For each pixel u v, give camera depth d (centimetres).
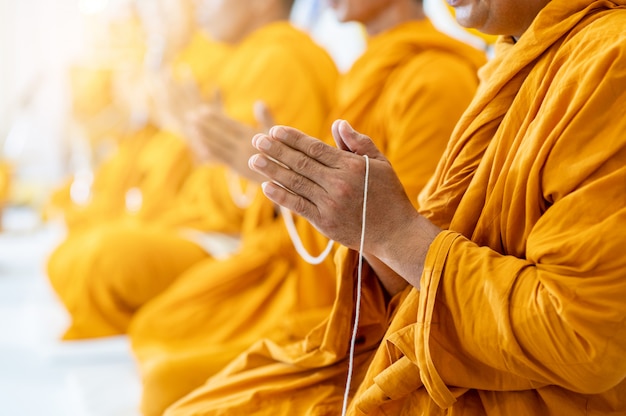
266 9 280
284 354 139
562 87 105
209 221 269
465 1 123
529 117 110
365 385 120
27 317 332
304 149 112
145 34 379
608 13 108
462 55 191
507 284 103
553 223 102
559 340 99
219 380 144
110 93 398
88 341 275
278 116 239
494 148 113
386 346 117
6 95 640
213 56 301
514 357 103
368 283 132
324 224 113
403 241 111
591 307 97
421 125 181
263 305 210
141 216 301
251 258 216
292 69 242
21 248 492
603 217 99
